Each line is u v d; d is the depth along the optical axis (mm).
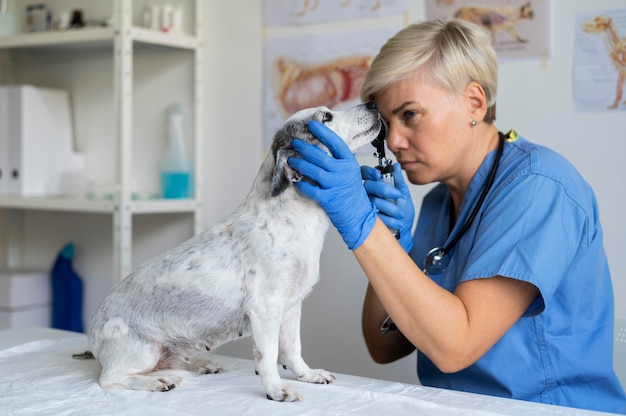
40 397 1084
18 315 2465
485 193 1328
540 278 1147
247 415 991
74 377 1206
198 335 1198
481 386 1303
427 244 1523
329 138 1149
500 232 1210
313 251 1171
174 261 1192
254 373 1258
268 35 2270
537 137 1852
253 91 2312
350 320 2131
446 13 1947
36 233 2740
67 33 2240
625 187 1745
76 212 2643
